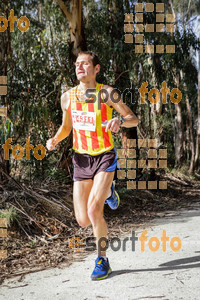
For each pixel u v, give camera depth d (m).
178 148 19.88
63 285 2.92
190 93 16.36
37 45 8.11
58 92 7.41
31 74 7.64
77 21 7.02
